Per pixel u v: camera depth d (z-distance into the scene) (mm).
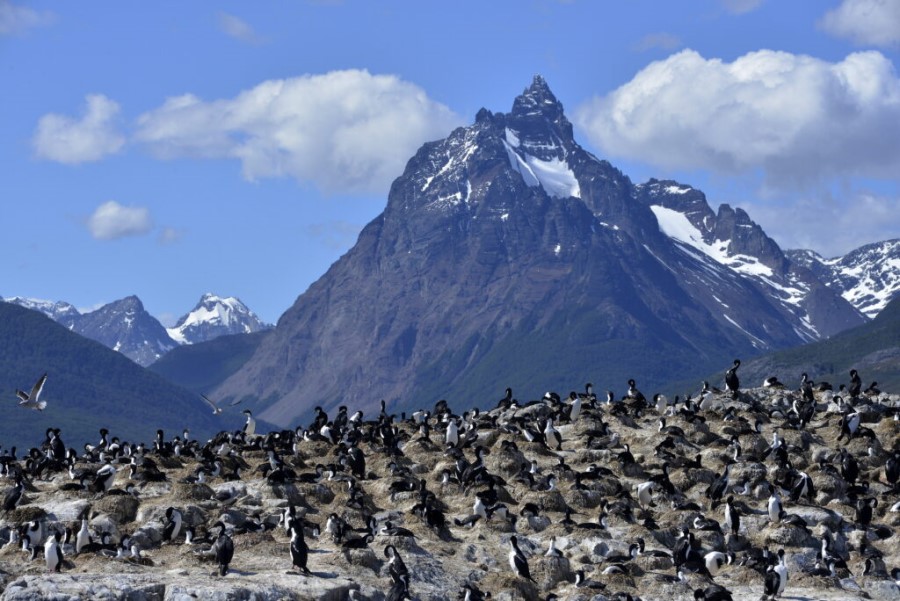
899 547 100000
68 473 104188
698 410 131500
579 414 128250
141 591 75250
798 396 142375
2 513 90062
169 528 87188
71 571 79312
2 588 75625
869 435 120000
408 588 82375
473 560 92188
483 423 123062
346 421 128125
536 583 88000
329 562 85625
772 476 110500
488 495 99500
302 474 103562
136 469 103125
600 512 100312
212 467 105062
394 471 107125
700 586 87312
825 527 100000
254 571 82688
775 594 87188
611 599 83312
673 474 109438
